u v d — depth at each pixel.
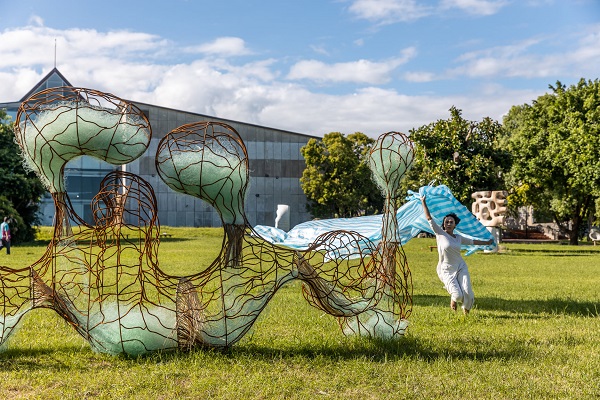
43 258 7.18
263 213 64.44
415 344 7.69
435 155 36.03
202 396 5.63
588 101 39.69
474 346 7.62
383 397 5.62
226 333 7.11
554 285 15.20
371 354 7.20
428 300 12.08
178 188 6.91
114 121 6.64
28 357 7.00
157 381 6.04
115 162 6.80
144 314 7.02
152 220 7.10
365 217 12.22
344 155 59.66
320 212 61.72
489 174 34.94
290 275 7.40
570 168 38.91
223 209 7.05
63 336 8.23
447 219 10.12
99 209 7.21
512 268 20.78
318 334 8.31
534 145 42.53
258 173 64.44
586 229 57.38
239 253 7.17
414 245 35.44
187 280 7.20
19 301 10.83
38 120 6.62
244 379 6.11
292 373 6.39
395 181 7.89
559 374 6.37
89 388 5.84
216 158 6.88
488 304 11.55
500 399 5.60
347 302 7.71
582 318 10.00
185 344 7.04
